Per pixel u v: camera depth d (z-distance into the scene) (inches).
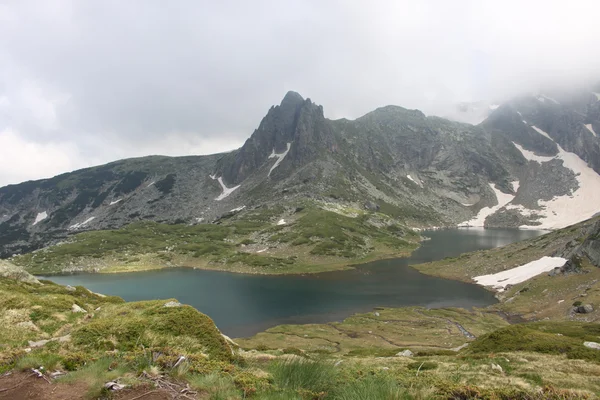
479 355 1341.0
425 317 3575.3
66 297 1481.3
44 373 495.5
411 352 1892.2
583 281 3671.3
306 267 6825.8
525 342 1537.9
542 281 4121.6
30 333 1031.0
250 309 4143.7
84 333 920.9
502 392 600.7
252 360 993.5
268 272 6535.4
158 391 465.7
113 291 5191.9
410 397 545.0
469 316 3545.8
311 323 3612.2
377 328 3223.4
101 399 425.4
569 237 5305.1
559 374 943.0
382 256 7780.5
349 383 555.5
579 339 1685.5
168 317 1070.4
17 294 1314.0
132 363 575.8
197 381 514.3
